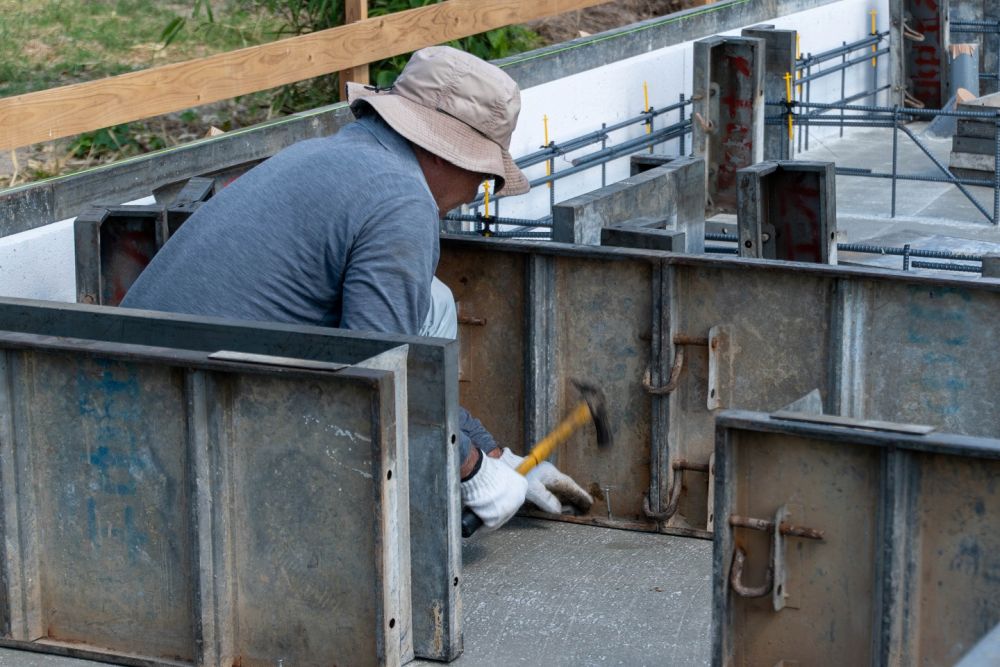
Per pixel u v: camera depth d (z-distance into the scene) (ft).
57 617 9.69
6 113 17.30
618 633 10.22
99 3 27.12
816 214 14.80
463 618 10.51
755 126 25.26
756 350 11.91
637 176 15.67
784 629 8.54
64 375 9.19
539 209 24.40
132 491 9.21
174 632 9.33
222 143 19.08
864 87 34.53
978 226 24.64
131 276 13.29
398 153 10.71
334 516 8.73
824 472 8.19
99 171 17.10
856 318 11.50
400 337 9.36
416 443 9.48
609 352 12.34
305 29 26.20
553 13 27.09
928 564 7.94
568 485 12.28
